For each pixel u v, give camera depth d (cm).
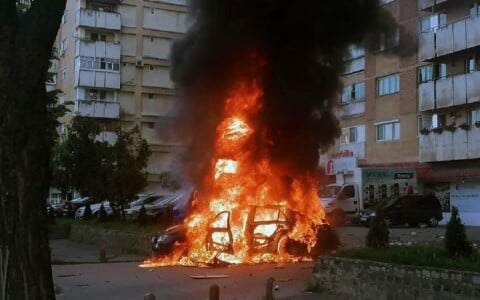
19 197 400
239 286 1030
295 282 1059
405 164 3067
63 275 1214
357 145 3409
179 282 1092
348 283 912
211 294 741
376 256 910
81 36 4416
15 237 398
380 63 3291
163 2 4662
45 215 419
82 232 2136
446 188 2833
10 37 412
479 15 2606
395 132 3183
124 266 1361
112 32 4509
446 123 2873
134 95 4531
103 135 4281
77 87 4366
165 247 1431
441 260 813
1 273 397
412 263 832
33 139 412
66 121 4416
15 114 404
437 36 2819
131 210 2500
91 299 942
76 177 2302
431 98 2862
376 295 855
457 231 864
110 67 4441
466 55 2766
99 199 2284
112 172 2228
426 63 2991
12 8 419
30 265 402
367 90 3384
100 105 4378
